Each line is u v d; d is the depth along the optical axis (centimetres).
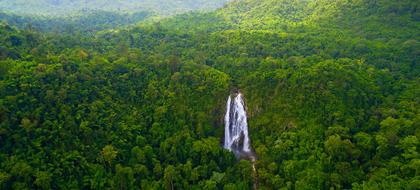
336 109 6388
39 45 8012
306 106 6625
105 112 6438
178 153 6281
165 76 7612
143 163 5966
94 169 5588
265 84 7406
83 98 6450
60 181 5266
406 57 8594
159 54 9288
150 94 7144
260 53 9256
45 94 6075
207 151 6266
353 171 5516
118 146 6072
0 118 5388
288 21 12988
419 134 5641
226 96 7550
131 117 6606
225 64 8581
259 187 5947
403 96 6944
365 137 5828
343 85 6725
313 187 5441
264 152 6469
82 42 10150
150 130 6519
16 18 13912
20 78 6075
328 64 7375
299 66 7650
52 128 5719
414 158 5216
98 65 7362
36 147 5397
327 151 5819
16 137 5328
